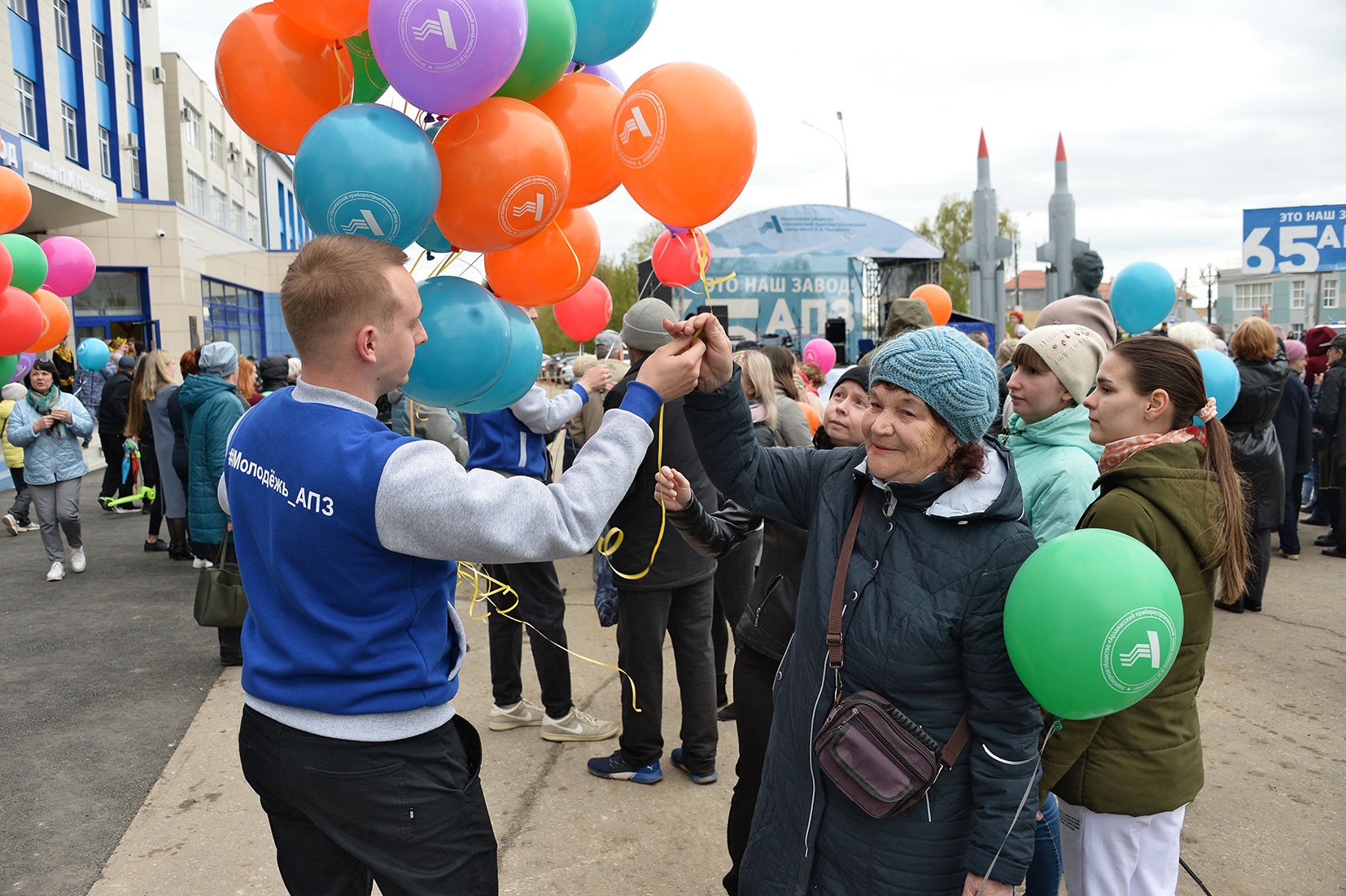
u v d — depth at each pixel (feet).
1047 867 7.36
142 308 71.46
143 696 14.56
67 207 54.54
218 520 17.66
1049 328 8.26
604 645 17.01
